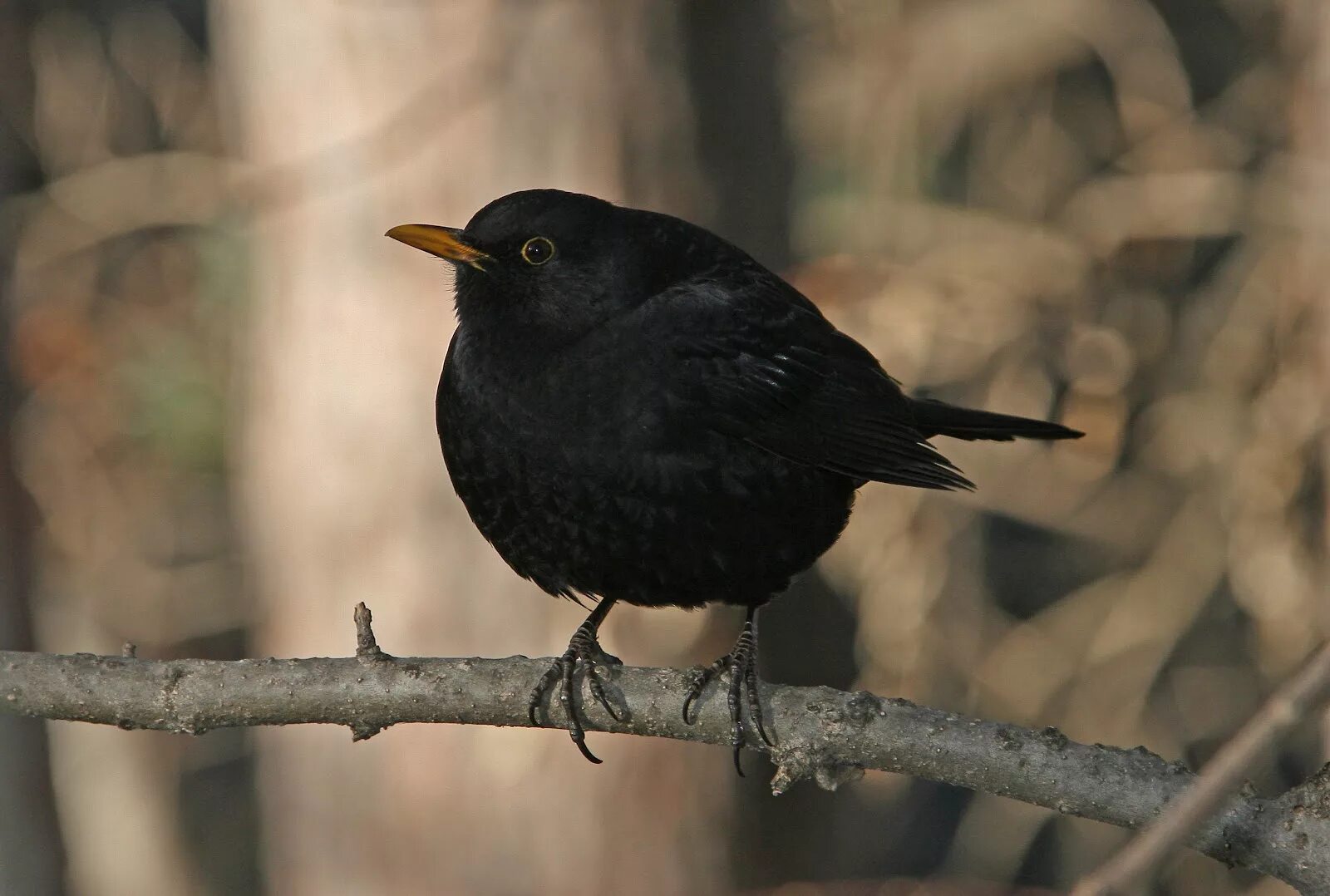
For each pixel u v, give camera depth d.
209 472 17.75
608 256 7.22
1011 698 16.50
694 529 7.14
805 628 13.88
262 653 13.88
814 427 7.50
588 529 7.12
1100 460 15.72
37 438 16.89
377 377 12.32
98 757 19.86
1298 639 15.17
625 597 7.38
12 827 12.31
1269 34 16.61
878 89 16.38
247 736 20.22
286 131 12.70
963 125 18.59
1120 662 16.91
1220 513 16.03
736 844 12.64
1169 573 16.34
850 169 16.73
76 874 19.41
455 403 7.20
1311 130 14.33
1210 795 3.30
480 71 11.77
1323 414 14.35
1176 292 17.56
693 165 12.20
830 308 13.31
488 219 7.23
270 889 13.77
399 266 12.24
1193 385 16.39
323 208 12.38
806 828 13.30
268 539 13.17
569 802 12.20
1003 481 16.16
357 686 6.29
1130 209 16.27
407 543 12.34
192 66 19.23
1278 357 15.22
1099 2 16.70
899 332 14.89
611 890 12.25
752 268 7.84
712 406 7.14
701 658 12.07
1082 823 17.69
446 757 12.34
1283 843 5.45
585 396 7.01
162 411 17.19
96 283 17.53
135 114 19.11
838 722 6.05
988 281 15.57
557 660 6.48
